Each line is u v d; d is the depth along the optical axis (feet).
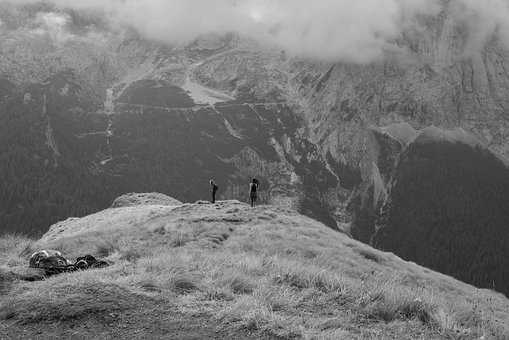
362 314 35.99
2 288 39.19
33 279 43.14
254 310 33.58
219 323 32.35
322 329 32.19
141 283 38.99
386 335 32.22
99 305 34.06
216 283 40.52
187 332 30.63
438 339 32.50
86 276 41.37
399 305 37.65
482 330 35.88
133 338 29.55
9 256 66.08
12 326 31.37
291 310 35.27
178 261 48.37
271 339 30.12
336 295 39.17
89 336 29.78
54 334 30.09
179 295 37.63
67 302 34.17
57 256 50.08
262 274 45.60
